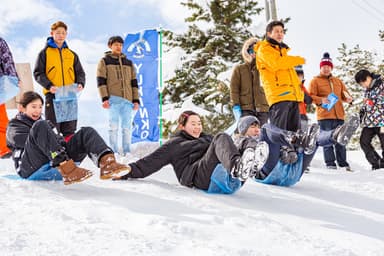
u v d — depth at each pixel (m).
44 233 1.95
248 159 2.84
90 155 3.10
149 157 3.64
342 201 3.52
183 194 3.14
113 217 2.33
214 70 12.56
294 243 2.03
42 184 3.21
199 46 13.60
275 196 3.48
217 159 3.21
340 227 2.48
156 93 7.60
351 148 17.27
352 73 18.69
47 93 5.33
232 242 1.98
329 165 6.64
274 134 3.98
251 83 5.48
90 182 3.44
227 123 11.67
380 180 4.78
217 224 2.30
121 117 6.12
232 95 5.48
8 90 4.75
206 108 12.34
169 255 1.73
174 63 13.04
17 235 1.87
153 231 2.08
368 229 2.47
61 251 1.71
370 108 6.30
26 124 3.50
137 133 7.64
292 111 4.48
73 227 2.05
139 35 7.69
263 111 5.50
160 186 3.41
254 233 2.16
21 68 6.38
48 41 5.32
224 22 13.72
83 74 5.59
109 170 2.98
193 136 3.70
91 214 2.35
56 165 2.99
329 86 6.73
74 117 5.41
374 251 1.96
